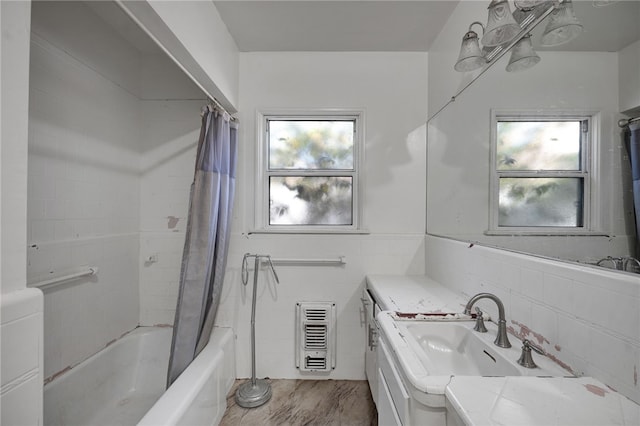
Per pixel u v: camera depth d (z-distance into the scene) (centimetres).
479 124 134
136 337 199
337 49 209
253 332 192
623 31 68
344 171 217
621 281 66
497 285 117
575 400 63
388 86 211
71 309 155
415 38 195
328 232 209
